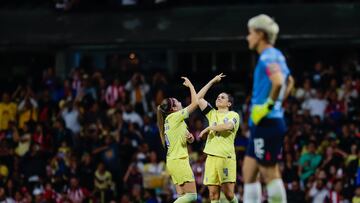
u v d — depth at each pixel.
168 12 77.75
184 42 73.06
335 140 59.91
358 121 62.12
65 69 75.44
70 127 66.06
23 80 75.44
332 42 71.94
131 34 74.81
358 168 56.78
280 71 23.88
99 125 64.62
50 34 75.88
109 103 67.56
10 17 78.94
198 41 72.81
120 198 59.75
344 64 74.12
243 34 72.94
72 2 79.12
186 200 35.34
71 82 69.25
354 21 73.94
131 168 60.38
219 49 73.94
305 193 56.78
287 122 62.28
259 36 24.27
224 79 74.75
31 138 64.81
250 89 71.75
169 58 76.12
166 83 69.06
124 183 60.19
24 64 77.94
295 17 75.00
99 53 75.88
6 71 78.06
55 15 78.88
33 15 79.00
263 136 24.55
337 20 74.12
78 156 62.47
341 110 64.06
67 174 60.81
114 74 74.06
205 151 34.00
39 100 69.00
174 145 35.41
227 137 33.66
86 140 63.31
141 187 59.12
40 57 77.75
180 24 75.62
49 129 64.81
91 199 59.25
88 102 67.19
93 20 77.50
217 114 33.78
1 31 76.50
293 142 60.16
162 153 61.25
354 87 65.94
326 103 64.75
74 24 77.12
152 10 78.00
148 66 76.25
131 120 65.38
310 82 66.00
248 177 25.17
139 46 74.06
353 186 56.09
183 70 76.31
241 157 58.25
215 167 33.66
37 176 61.91
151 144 61.62
